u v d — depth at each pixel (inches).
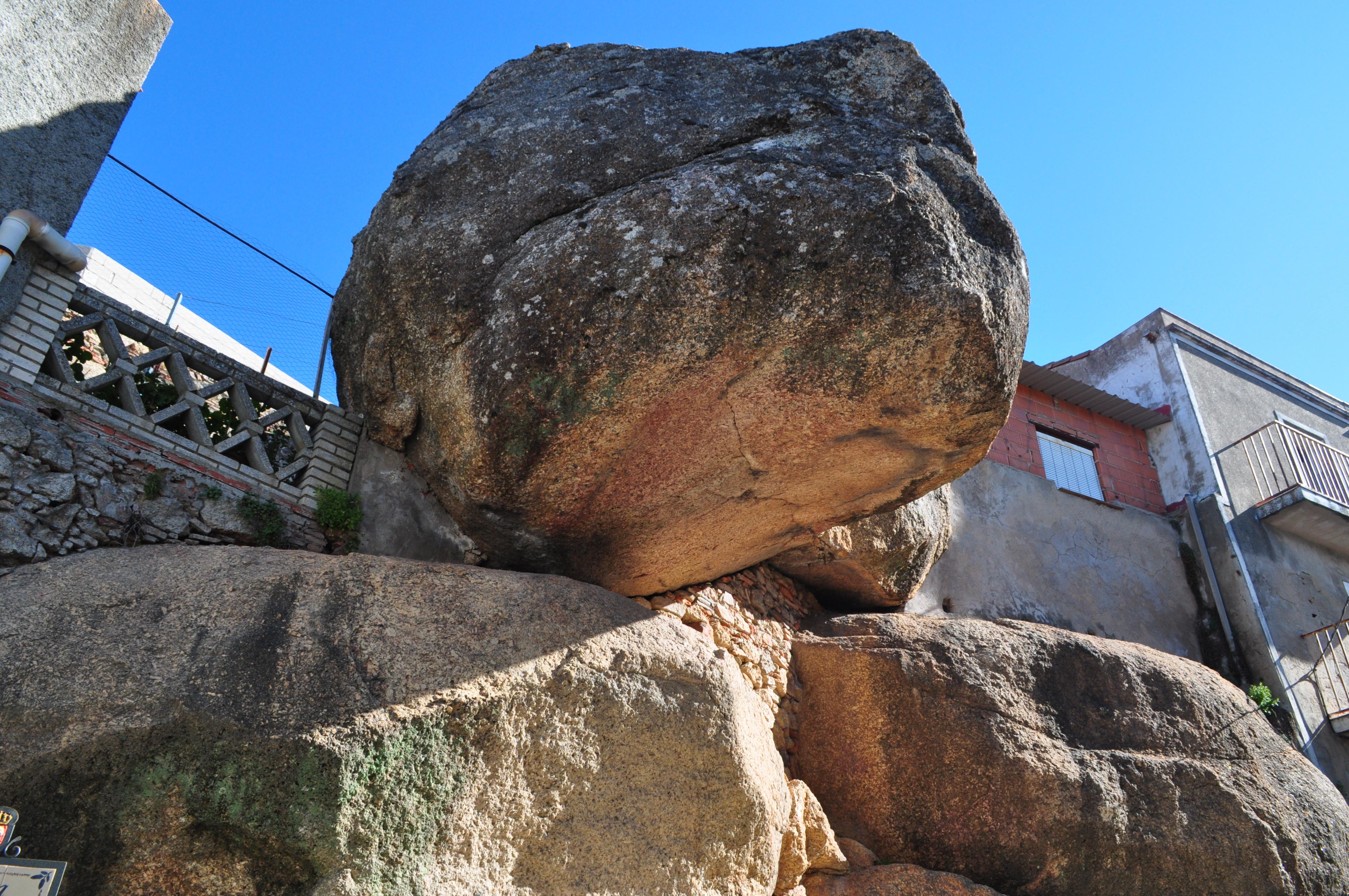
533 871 158.7
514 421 185.3
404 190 217.9
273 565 170.6
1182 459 462.9
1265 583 420.2
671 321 180.2
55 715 135.9
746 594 268.5
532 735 166.7
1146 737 263.1
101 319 201.5
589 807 168.1
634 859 168.7
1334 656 413.1
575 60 239.9
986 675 261.1
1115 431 469.4
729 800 182.9
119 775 135.4
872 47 221.8
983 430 198.5
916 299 177.6
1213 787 255.0
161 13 243.6
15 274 188.9
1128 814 243.0
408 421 212.8
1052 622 361.4
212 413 220.7
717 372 185.6
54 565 162.6
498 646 171.9
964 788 240.5
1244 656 401.4
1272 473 467.8
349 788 142.0
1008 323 185.5
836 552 282.0
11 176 197.3
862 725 252.2
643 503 208.2
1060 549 386.0
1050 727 256.4
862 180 184.1
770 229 181.5
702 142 208.5
